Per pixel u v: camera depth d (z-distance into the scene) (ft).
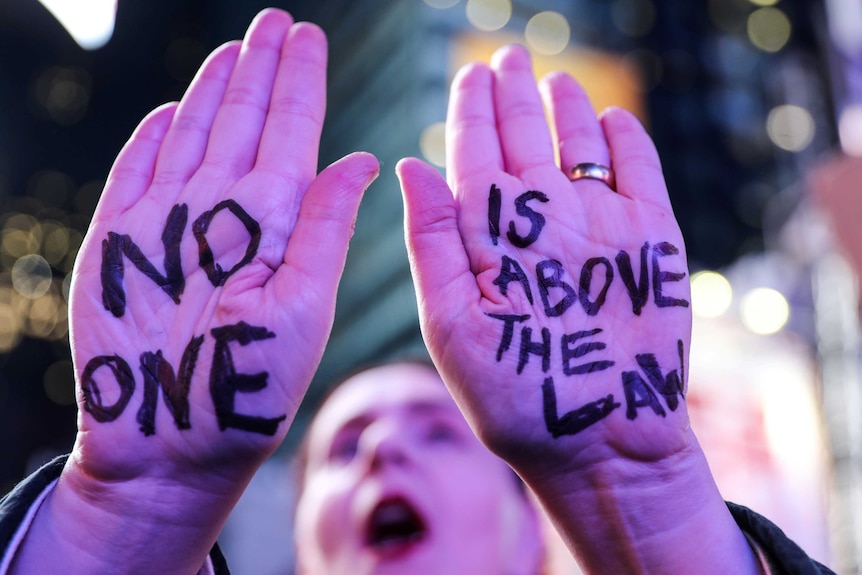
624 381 1.22
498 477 2.11
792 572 1.13
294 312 1.19
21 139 4.22
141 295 1.21
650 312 1.26
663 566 1.18
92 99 4.25
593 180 1.35
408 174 1.30
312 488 2.17
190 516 1.15
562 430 1.20
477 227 1.30
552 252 1.28
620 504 1.19
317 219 1.23
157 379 1.17
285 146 1.29
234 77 1.33
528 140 1.36
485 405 1.21
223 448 1.15
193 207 1.25
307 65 1.33
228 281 1.21
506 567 2.06
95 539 1.13
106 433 1.15
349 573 2.06
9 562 1.11
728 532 1.20
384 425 2.12
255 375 1.17
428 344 1.25
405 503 2.05
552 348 1.23
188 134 1.30
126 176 1.28
